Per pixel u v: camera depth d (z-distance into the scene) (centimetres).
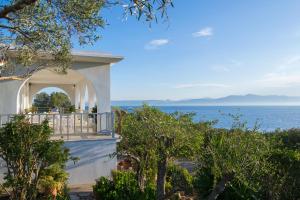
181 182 874
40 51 796
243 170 647
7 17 654
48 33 718
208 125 791
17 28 700
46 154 808
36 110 1911
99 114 1321
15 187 799
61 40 735
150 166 931
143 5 472
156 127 734
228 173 642
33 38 727
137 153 947
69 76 1759
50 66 975
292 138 1383
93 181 1180
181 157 788
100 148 1198
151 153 822
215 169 663
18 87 1244
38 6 673
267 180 749
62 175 941
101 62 1373
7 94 1235
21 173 798
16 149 789
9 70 948
